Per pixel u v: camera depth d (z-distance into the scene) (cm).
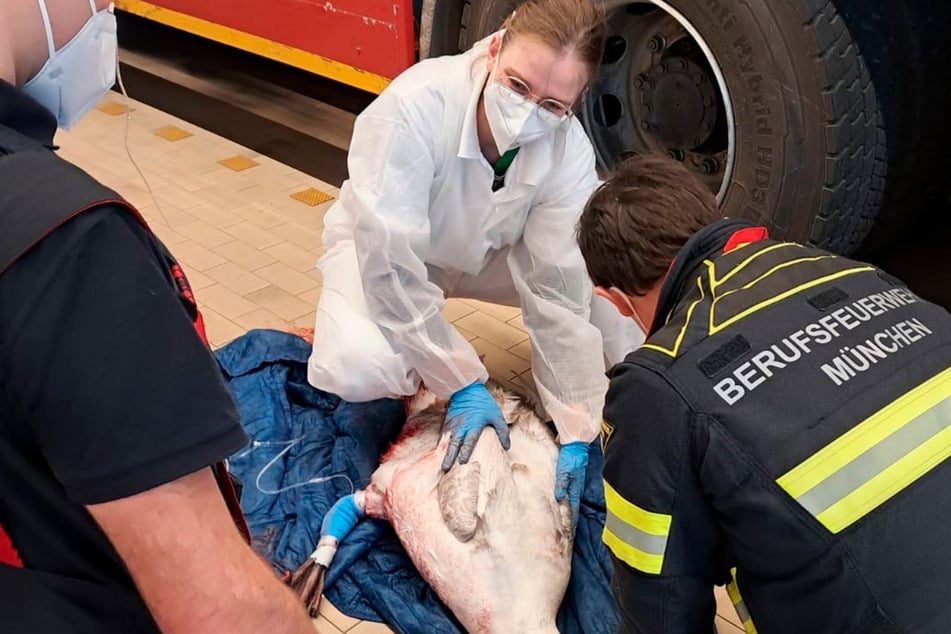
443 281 263
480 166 219
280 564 217
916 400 113
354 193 216
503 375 286
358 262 228
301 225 375
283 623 83
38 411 73
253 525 228
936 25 271
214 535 79
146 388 75
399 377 234
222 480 97
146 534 76
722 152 301
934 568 107
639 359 121
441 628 200
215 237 365
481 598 191
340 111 493
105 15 96
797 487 109
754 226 137
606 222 140
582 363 234
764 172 279
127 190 402
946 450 111
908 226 340
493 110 200
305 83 532
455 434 216
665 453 117
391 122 211
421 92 210
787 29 259
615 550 129
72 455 74
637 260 138
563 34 188
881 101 272
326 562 212
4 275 72
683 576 125
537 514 205
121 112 490
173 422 76
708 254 131
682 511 119
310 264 347
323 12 392
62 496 82
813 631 114
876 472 109
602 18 194
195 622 78
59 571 86
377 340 232
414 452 225
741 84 274
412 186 214
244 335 288
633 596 130
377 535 221
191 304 90
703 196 140
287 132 467
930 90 283
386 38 371
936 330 121
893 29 264
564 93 194
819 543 108
